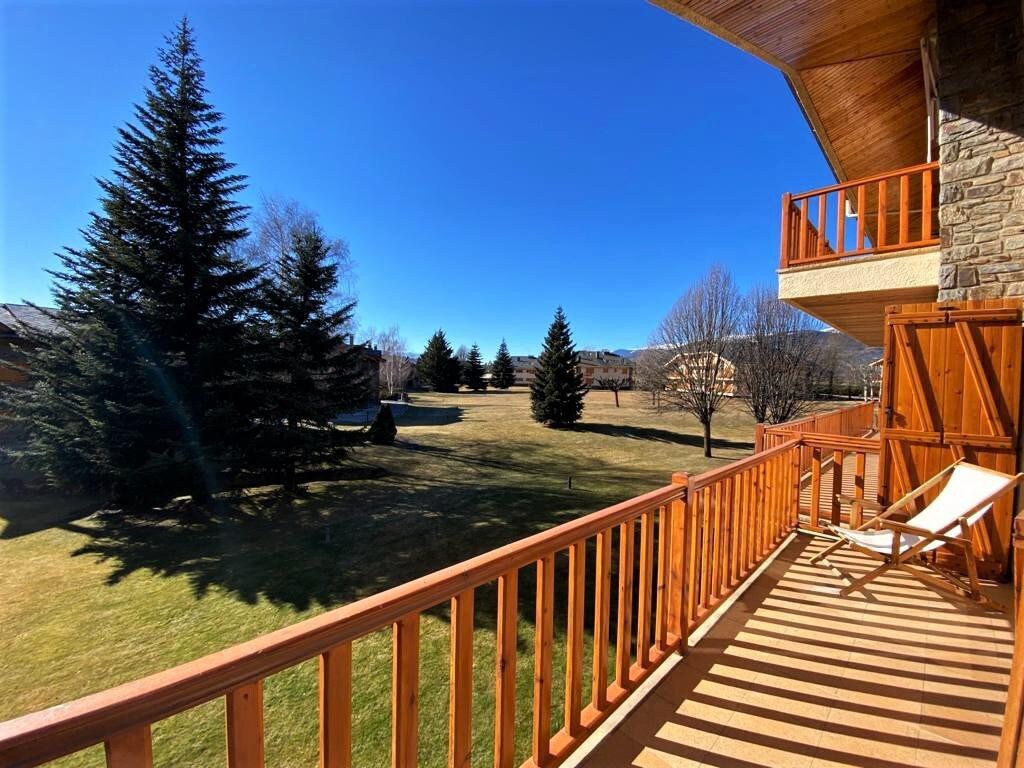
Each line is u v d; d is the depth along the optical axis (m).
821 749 1.82
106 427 8.46
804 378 18.50
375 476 12.98
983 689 2.17
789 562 3.66
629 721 1.96
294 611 5.62
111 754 0.75
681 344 20.06
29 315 13.85
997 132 4.17
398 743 1.20
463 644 1.36
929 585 3.23
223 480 9.74
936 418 3.68
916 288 4.78
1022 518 1.32
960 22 4.33
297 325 11.41
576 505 10.12
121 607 5.78
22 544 7.90
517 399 41.19
